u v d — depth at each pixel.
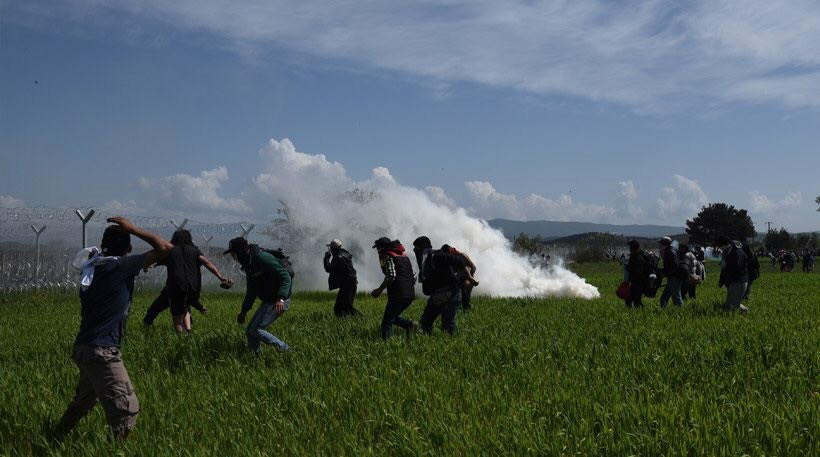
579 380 7.27
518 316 14.01
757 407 5.80
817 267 68.94
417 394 6.49
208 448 5.20
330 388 6.85
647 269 15.90
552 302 18.47
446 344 9.44
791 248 127.94
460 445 5.14
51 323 14.05
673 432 5.26
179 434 5.51
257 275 9.23
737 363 7.92
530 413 5.89
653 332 10.48
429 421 5.72
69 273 21.78
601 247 81.69
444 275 10.77
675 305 15.69
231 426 5.77
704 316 13.51
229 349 9.53
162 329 12.09
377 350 9.16
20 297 20.16
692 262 16.95
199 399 6.55
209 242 26.16
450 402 6.41
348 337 10.23
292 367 8.18
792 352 8.38
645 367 7.65
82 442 5.33
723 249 14.70
